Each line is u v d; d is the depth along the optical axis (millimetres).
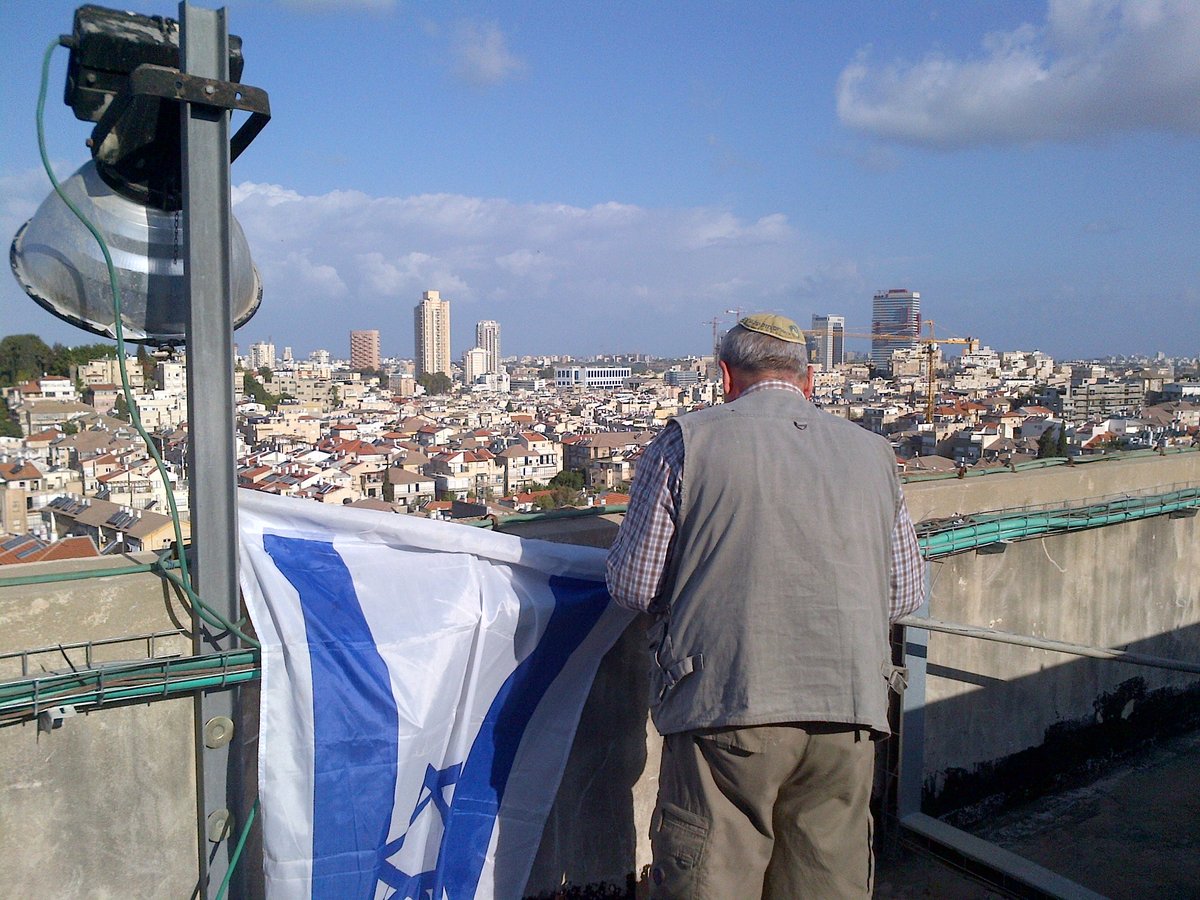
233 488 1999
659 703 1924
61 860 1890
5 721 1804
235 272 2152
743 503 1827
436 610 2236
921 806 3369
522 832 2387
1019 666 3861
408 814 2172
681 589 1888
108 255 2018
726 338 2143
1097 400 165625
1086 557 4113
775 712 1752
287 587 2066
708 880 1811
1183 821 3727
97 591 1917
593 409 169000
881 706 1818
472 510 71438
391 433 130125
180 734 2010
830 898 1834
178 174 2133
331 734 2049
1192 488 4574
